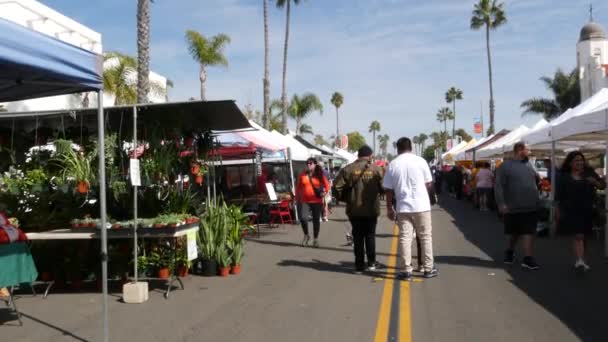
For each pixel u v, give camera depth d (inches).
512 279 325.1
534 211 350.6
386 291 300.2
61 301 294.5
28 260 250.7
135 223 285.6
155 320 252.8
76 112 317.1
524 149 356.2
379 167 352.5
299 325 240.5
